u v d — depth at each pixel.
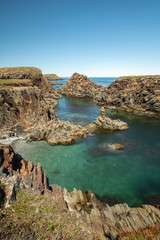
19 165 15.71
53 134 37.91
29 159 29.92
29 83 60.84
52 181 23.33
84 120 59.47
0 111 37.81
